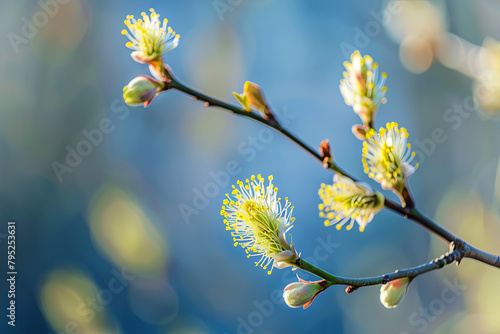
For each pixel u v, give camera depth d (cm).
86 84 187
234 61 201
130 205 181
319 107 208
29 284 170
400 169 67
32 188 179
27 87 182
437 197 188
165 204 190
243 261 190
